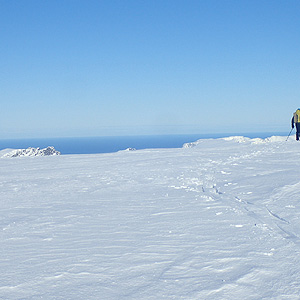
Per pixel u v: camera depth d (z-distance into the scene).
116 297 2.82
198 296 2.79
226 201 7.08
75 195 8.67
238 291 2.85
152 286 3.01
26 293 2.94
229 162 14.08
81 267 3.53
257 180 9.18
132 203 7.36
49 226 5.47
